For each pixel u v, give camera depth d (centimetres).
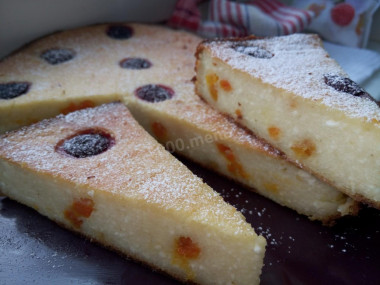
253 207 19
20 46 24
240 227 14
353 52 27
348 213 18
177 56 25
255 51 21
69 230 17
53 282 15
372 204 17
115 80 22
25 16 24
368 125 16
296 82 18
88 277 15
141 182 16
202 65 21
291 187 18
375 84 24
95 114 20
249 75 18
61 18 25
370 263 16
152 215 15
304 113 17
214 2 28
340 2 28
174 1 29
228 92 20
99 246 16
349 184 17
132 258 16
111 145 18
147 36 26
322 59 21
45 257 16
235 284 15
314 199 18
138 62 24
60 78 22
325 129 17
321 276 15
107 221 16
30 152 17
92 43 25
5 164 17
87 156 17
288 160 18
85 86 21
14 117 20
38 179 16
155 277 16
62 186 16
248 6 27
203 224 14
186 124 20
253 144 19
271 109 18
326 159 17
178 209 15
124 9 27
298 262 16
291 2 29
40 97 20
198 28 27
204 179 20
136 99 21
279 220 18
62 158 17
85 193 16
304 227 18
